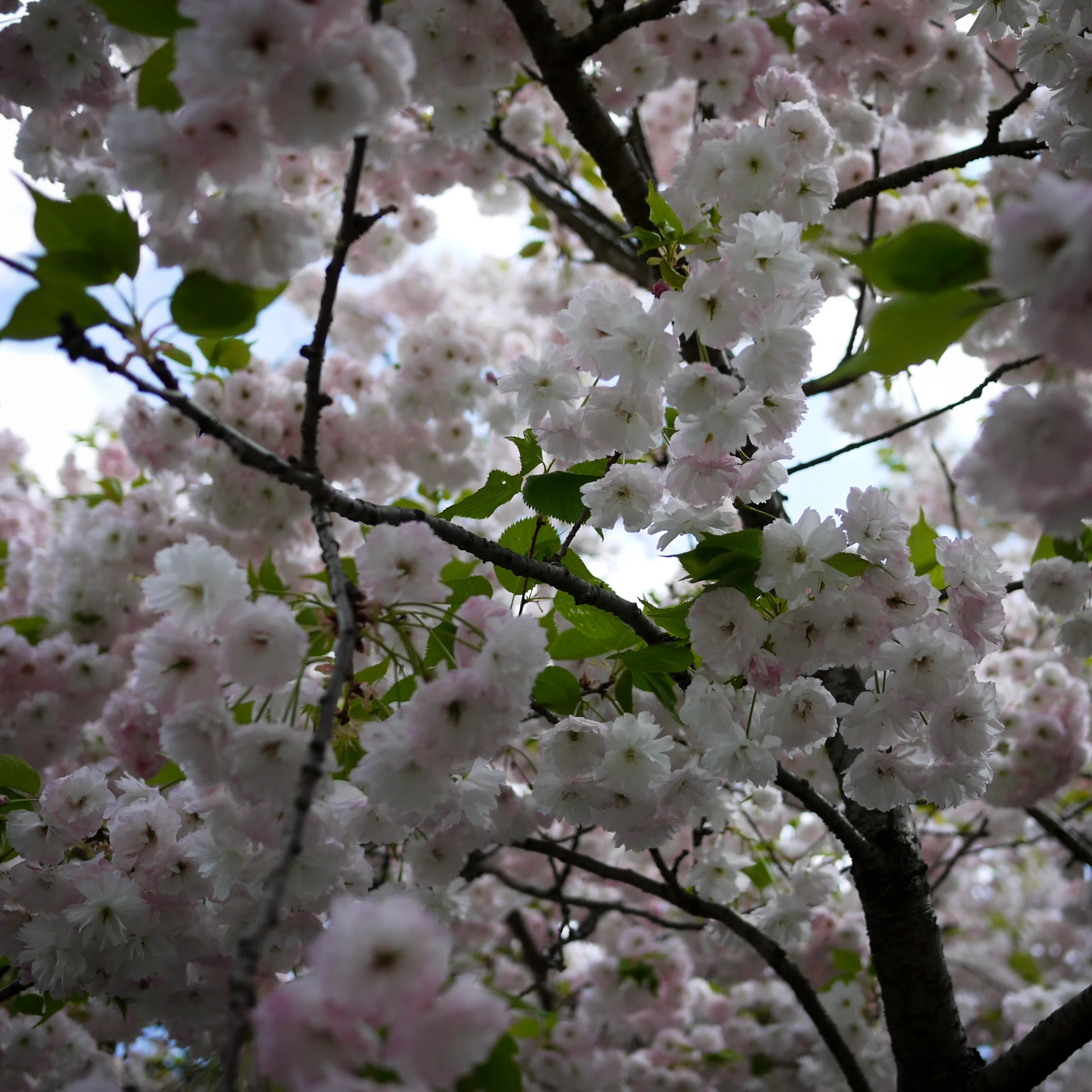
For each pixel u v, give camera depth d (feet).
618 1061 4.71
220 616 1.91
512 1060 1.73
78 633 4.19
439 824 2.53
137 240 1.80
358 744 2.27
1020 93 3.20
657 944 4.77
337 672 1.73
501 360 6.52
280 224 1.79
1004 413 1.70
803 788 2.69
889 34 3.68
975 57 3.78
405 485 5.09
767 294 2.20
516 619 1.94
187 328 1.85
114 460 5.35
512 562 2.23
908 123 3.91
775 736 2.35
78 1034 3.78
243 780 1.92
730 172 2.56
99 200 1.79
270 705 2.11
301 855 2.07
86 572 4.22
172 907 2.43
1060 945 7.13
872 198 3.87
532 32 3.13
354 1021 1.51
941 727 2.26
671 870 3.26
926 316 1.66
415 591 1.95
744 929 3.22
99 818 2.50
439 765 1.95
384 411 4.62
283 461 1.92
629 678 2.58
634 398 2.29
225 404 4.10
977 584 2.31
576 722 2.37
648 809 2.43
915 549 2.75
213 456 4.07
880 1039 4.60
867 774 2.36
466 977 1.69
